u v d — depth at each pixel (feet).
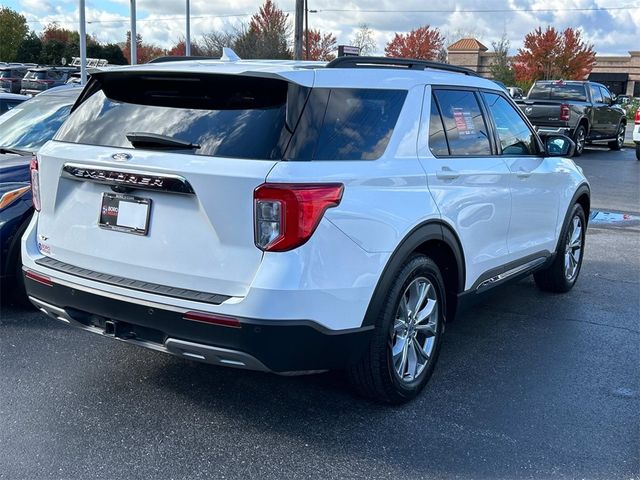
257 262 10.57
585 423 12.75
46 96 23.81
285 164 10.57
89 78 13.33
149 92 12.55
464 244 14.49
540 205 18.35
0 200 17.20
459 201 14.08
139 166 11.23
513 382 14.56
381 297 11.90
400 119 12.84
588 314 19.38
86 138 12.51
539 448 11.80
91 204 12.17
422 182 12.94
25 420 12.37
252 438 11.95
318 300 10.77
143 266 11.55
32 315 17.92
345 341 11.35
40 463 10.98
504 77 187.42
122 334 11.86
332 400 13.48
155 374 14.49
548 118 63.05
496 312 19.44
